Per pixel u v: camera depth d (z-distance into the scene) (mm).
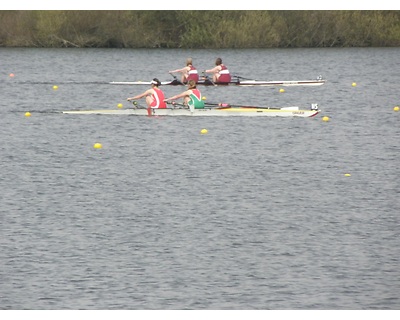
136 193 102812
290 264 77875
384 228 88562
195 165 118625
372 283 73625
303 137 140625
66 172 114312
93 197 100812
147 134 141875
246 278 74688
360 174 113625
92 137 140000
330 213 94062
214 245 82938
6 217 92000
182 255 80062
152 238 84938
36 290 72188
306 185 107188
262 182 108625
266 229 88000
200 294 71438
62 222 90312
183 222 90438
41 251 81000
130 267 77062
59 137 140375
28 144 134250
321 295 71312
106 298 70750
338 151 129375
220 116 158000
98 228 88188
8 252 80625
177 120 154500
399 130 149125
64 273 75562
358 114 168500
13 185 106688
